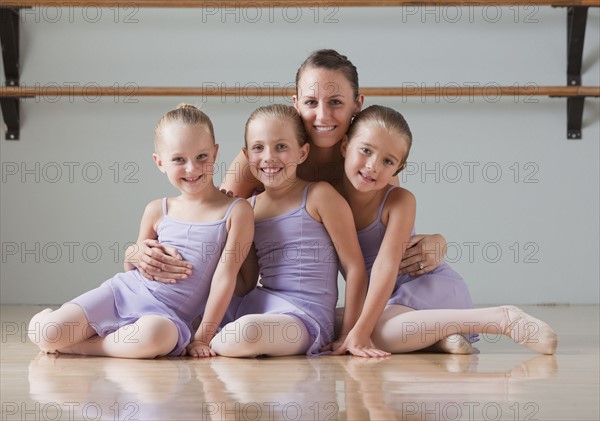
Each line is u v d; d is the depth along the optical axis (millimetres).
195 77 5672
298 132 2896
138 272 2910
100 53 5668
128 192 5691
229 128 5629
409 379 2221
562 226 5699
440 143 5672
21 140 5684
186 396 1965
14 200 5691
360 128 2824
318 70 2893
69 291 5695
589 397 1956
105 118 5672
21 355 2787
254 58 5676
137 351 2648
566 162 5680
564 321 4227
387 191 2998
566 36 5656
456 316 2789
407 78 5668
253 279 3062
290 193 2945
